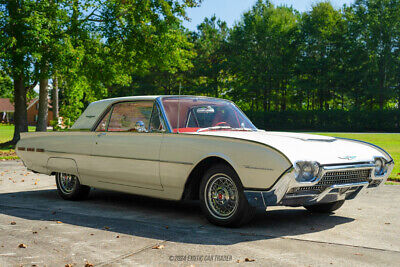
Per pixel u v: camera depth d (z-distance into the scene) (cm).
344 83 5572
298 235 444
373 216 550
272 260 356
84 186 653
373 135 3428
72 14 2145
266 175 432
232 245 403
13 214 555
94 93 2562
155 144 528
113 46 2284
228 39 6278
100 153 594
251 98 6197
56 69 1988
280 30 5944
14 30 1903
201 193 496
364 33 5547
